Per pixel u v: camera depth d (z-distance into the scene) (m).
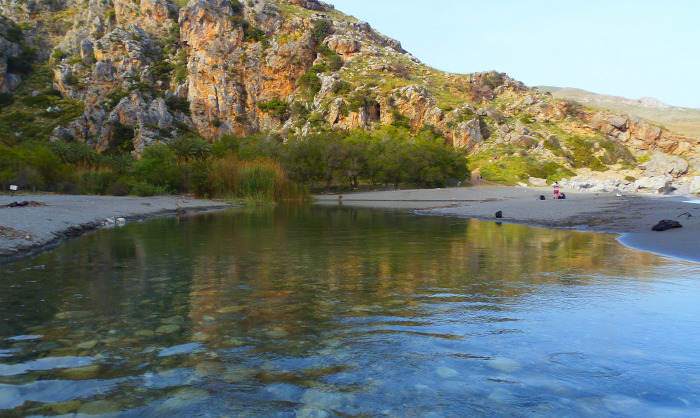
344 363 3.26
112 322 4.19
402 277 6.45
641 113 118.06
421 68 110.94
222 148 61.81
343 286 5.84
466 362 3.29
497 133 81.50
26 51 105.81
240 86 96.38
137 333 3.88
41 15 121.81
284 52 98.56
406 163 59.34
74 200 23.00
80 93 96.31
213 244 10.23
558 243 10.77
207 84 93.94
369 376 3.04
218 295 5.30
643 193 48.84
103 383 2.89
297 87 98.75
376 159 60.41
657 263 7.76
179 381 2.94
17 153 34.22
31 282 5.95
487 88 100.69
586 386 2.90
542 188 57.81
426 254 8.83
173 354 3.40
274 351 3.48
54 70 99.88
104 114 85.06
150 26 112.75
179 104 92.44
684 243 10.15
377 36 142.38
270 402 2.65
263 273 6.73
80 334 3.85
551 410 2.57
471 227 15.34
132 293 5.37
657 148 83.81
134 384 2.88
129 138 81.00
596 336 3.87
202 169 32.75
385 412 2.53
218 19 96.38
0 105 91.75
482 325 4.18
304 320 4.30
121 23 115.56
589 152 77.00
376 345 3.63
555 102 91.75
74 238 11.06
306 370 3.14
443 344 3.66
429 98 85.44
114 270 6.89
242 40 99.69
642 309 4.72
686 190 52.84
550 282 6.11
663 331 4.00
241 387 2.86
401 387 2.86
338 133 73.19
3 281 6.01
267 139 65.44
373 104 84.88
